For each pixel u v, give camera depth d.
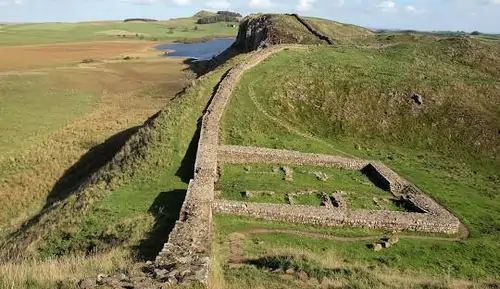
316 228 22.53
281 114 40.56
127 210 23.42
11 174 38.19
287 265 15.39
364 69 49.44
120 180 27.89
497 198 30.84
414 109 43.06
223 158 31.11
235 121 37.44
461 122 41.91
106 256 16.53
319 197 26.16
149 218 21.56
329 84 45.19
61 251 20.84
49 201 34.69
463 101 44.94
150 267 13.22
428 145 40.09
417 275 17.86
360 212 23.55
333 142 38.97
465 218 26.39
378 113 42.53
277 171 30.23
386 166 32.81
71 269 14.26
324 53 55.28
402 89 45.16
